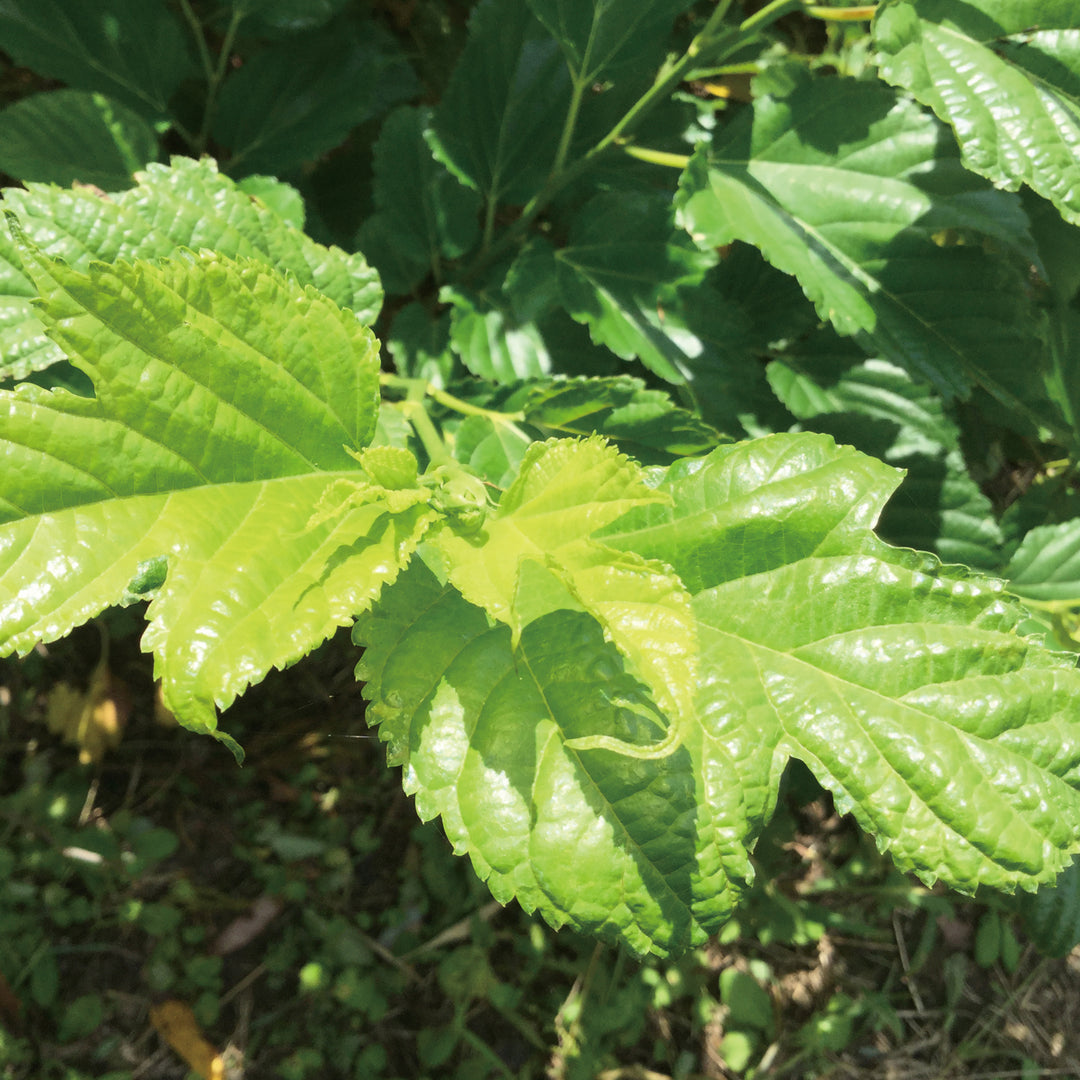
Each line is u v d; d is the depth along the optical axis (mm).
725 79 711
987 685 293
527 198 574
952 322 478
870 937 1017
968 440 707
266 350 292
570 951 942
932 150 473
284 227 399
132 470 270
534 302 531
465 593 279
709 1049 960
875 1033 1001
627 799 287
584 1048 913
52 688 907
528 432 466
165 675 254
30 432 259
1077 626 545
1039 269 469
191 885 909
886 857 980
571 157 583
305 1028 900
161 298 273
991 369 481
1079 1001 1065
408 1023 921
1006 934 1027
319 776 951
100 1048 854
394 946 931
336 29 609
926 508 583
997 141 412
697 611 308
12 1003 838
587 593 276
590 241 539
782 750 294
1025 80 417
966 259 470
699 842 285
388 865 958
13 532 257
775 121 489
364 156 702
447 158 545
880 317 476
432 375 574
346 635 930
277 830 936
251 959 914
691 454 452
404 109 562
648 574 271
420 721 295
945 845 287
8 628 251
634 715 292
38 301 259
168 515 272
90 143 507
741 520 310
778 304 617
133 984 883
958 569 301
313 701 932
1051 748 290
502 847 286
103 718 896
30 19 529
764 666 301
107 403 267
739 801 288
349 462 311
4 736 896
